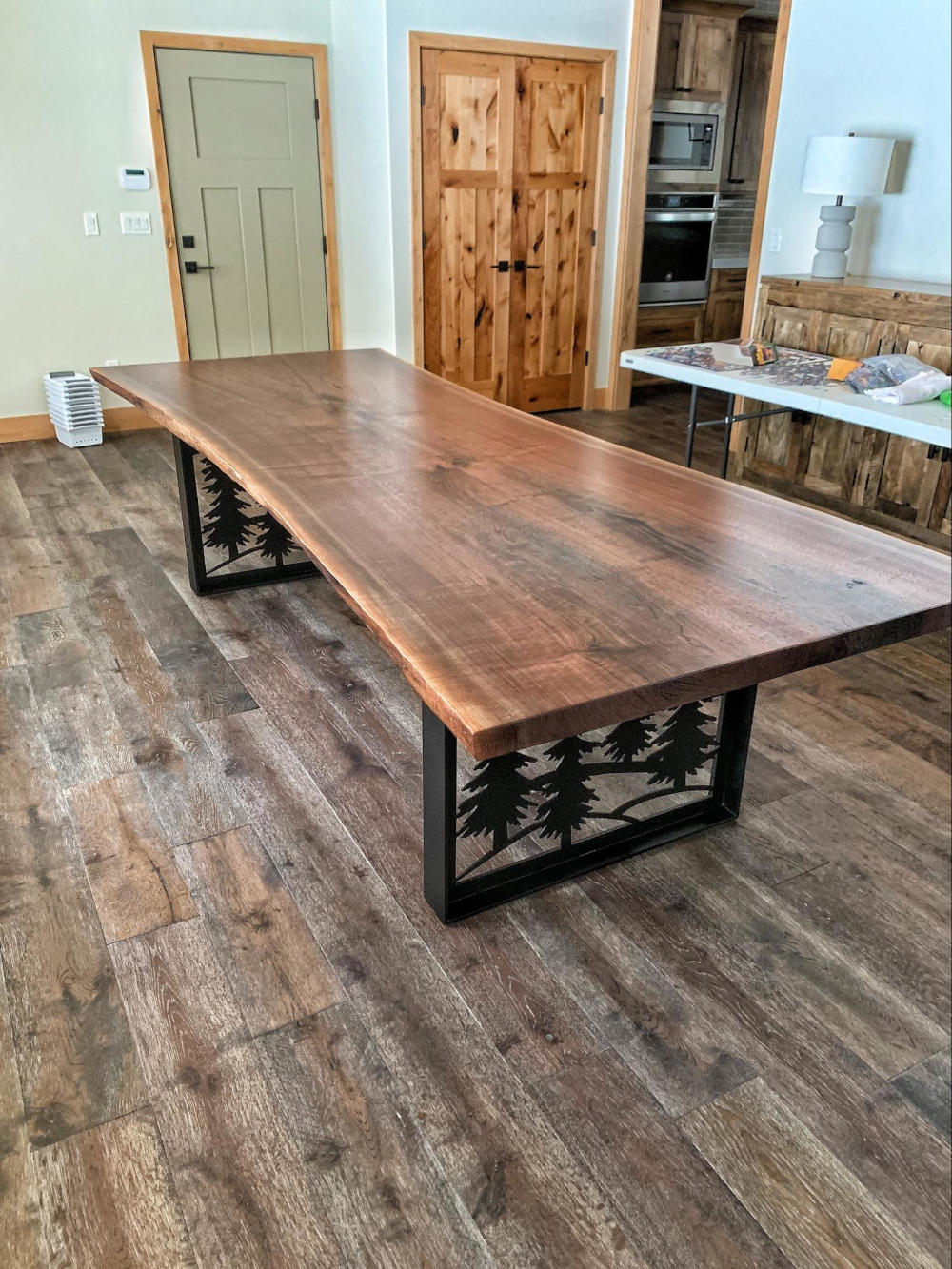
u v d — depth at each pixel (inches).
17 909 72.1
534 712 43.6
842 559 62.6
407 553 62.7
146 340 213.8
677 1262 48.2
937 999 65.0
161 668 109.3
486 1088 57.8
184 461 120.6
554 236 228.4
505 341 233.1
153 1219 50.2
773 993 65.2
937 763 93.4
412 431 94.1
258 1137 54.6
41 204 194.5
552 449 88.3
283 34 202.8
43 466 189.2
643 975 66.6
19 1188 51.7
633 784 88.6
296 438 91.0
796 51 172.4
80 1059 59.6
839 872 77.3
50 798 85.5
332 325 229.5
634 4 212.7
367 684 106.4
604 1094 57.5
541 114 215.5
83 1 184.5
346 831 81.5
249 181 209.9
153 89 195.3
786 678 110.8
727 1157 53.7
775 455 180.4
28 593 129.3
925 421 109.0
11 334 200.8
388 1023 62.4
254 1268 47.9
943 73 148.9
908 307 144.7
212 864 77.2
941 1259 48.6
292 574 134.3
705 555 62.9
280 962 67.4
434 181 210.8
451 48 200.1
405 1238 49.3
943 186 153.8
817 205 173.9
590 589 57.3
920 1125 55.7
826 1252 48.8
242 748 93.7
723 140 247.8
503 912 72.4
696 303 259.6
